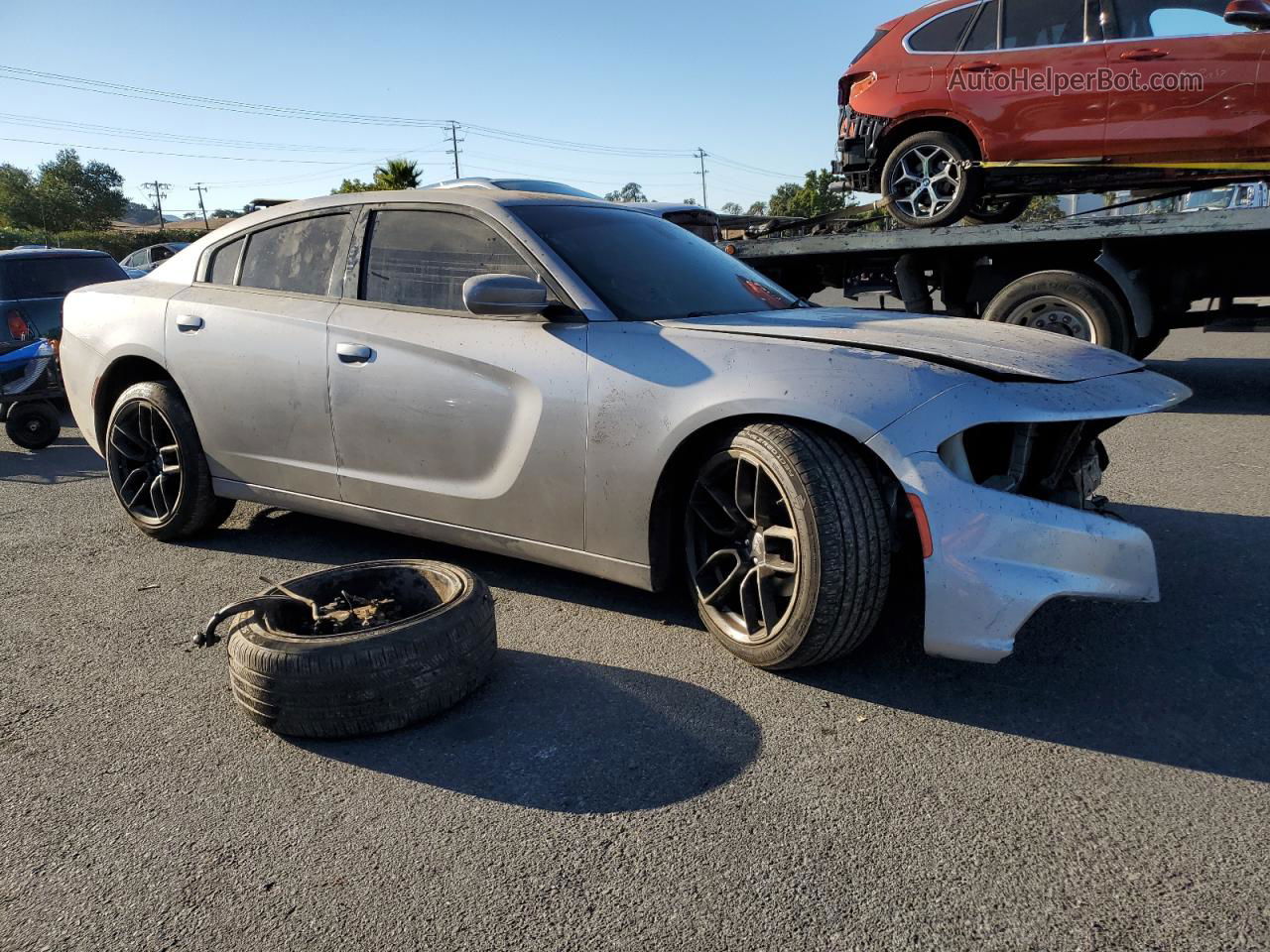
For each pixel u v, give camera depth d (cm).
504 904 190
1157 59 677
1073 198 1013
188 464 420
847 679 282
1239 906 182
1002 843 204
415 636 260
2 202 9275
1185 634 305
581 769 239
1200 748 239
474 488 332
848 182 858
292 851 211
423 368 338
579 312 313
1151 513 437
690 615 334
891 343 285
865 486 259
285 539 444
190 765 249
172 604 368
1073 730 250
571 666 297
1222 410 677
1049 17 718
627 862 202
